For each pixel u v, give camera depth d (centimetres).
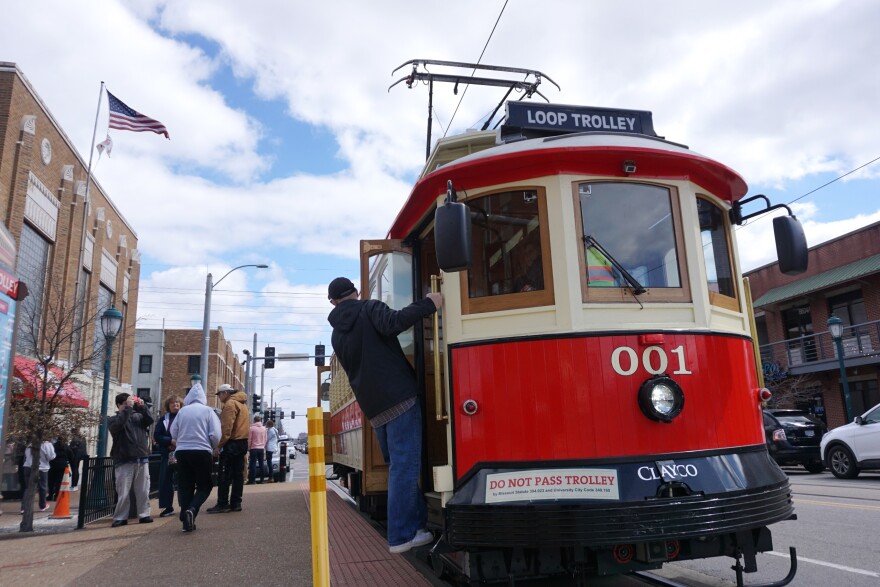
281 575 539
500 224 453
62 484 1105
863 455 1353
